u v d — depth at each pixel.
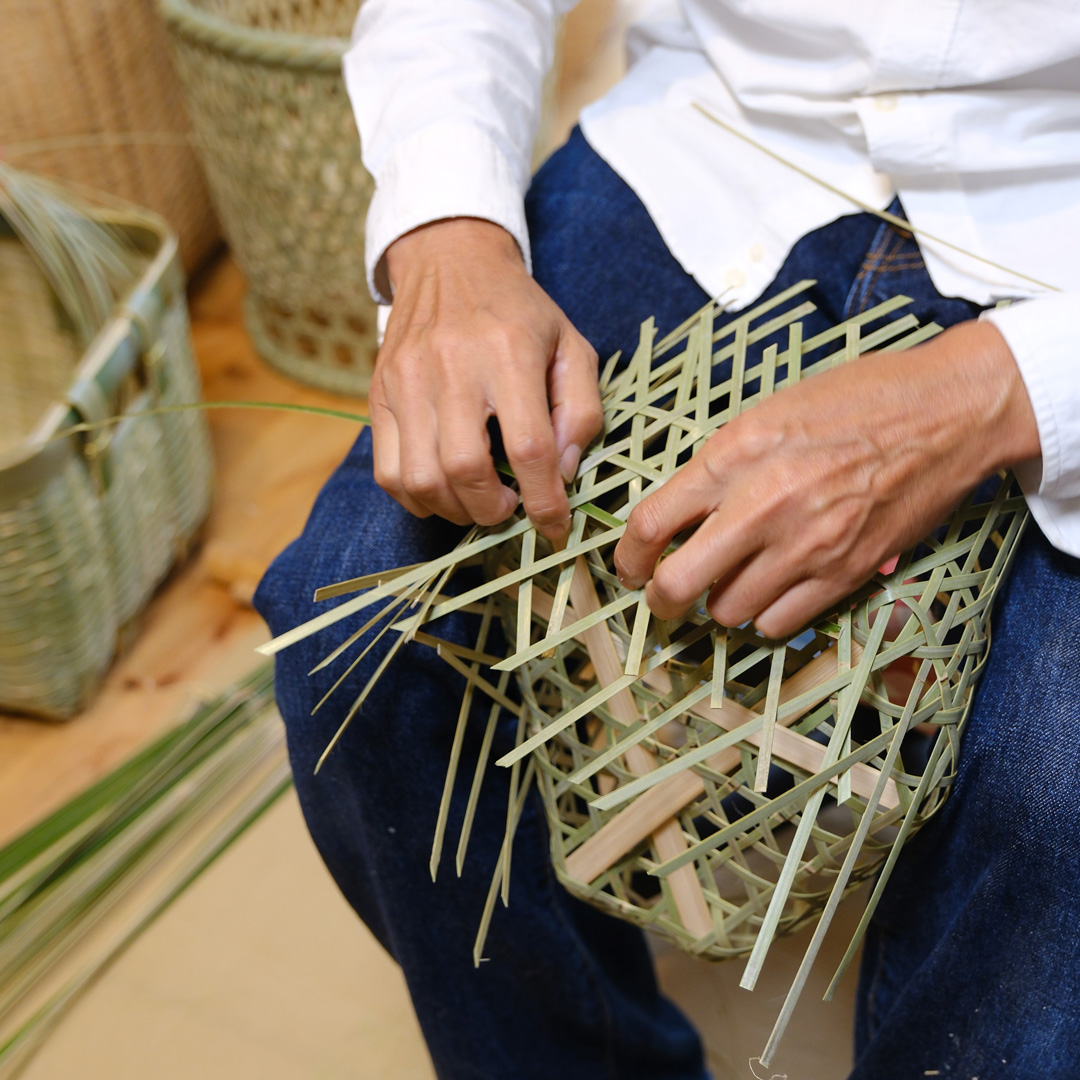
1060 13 0.60
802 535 0.49
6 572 1.04
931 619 0.56
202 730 1.16
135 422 1.19
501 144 0.71
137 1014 0.96
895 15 0.63
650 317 0.71
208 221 1.85
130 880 1.05
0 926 1.00
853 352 0.61
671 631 0.59
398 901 0.71
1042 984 0.53
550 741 0.65
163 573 1.33
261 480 1.51
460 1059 0.78
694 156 0.76
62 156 1.50
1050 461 0.53
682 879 0.60
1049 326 0.52
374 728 0.65
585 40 2.29
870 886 0.65
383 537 0.67
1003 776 0.55
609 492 0.64
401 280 0.66
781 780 0.67
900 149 0.65
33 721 1.22
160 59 1.61
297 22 1.71
